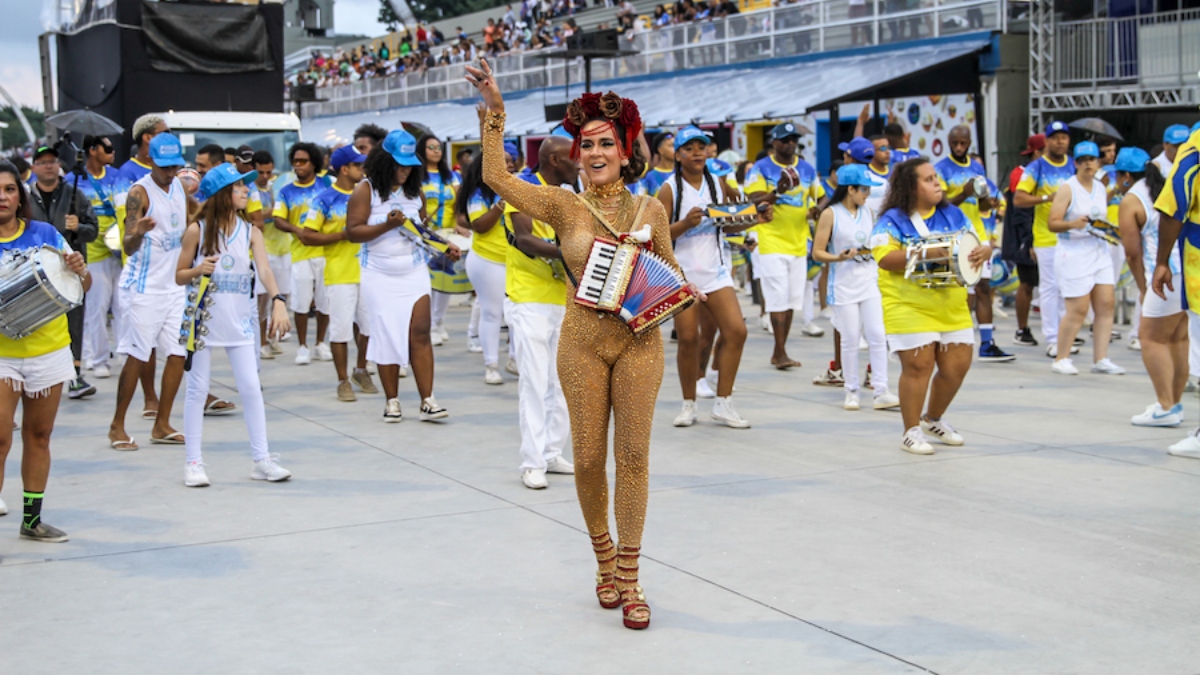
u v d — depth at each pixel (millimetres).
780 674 4191
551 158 7188
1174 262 9211
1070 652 4367
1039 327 13914
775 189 10812
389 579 5238
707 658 4340
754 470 7215
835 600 4922
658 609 4848
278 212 11812
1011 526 5977
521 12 39656
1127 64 18578
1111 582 5125
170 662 4316
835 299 9234
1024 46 20188
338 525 6090
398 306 8711
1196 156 7367
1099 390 9898
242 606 4906
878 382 9203
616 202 4820
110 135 16672
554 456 7223
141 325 7957
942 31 21047
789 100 20641
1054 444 7887
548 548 5680
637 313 4594
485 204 10141
